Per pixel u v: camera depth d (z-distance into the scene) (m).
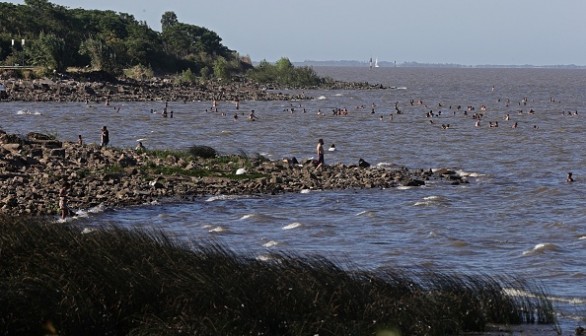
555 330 60.62
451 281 65.69
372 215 130.38
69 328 49.19
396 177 168.38
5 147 159.88
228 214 127.75
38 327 48.94
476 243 113.25
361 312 54.91
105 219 117.38
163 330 48.38
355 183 159.75
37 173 144.38
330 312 53.06
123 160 159.00
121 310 50.84
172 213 125.88
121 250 56.22
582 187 170.12
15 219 59.31
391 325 54.03
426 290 62.31
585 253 107.00
